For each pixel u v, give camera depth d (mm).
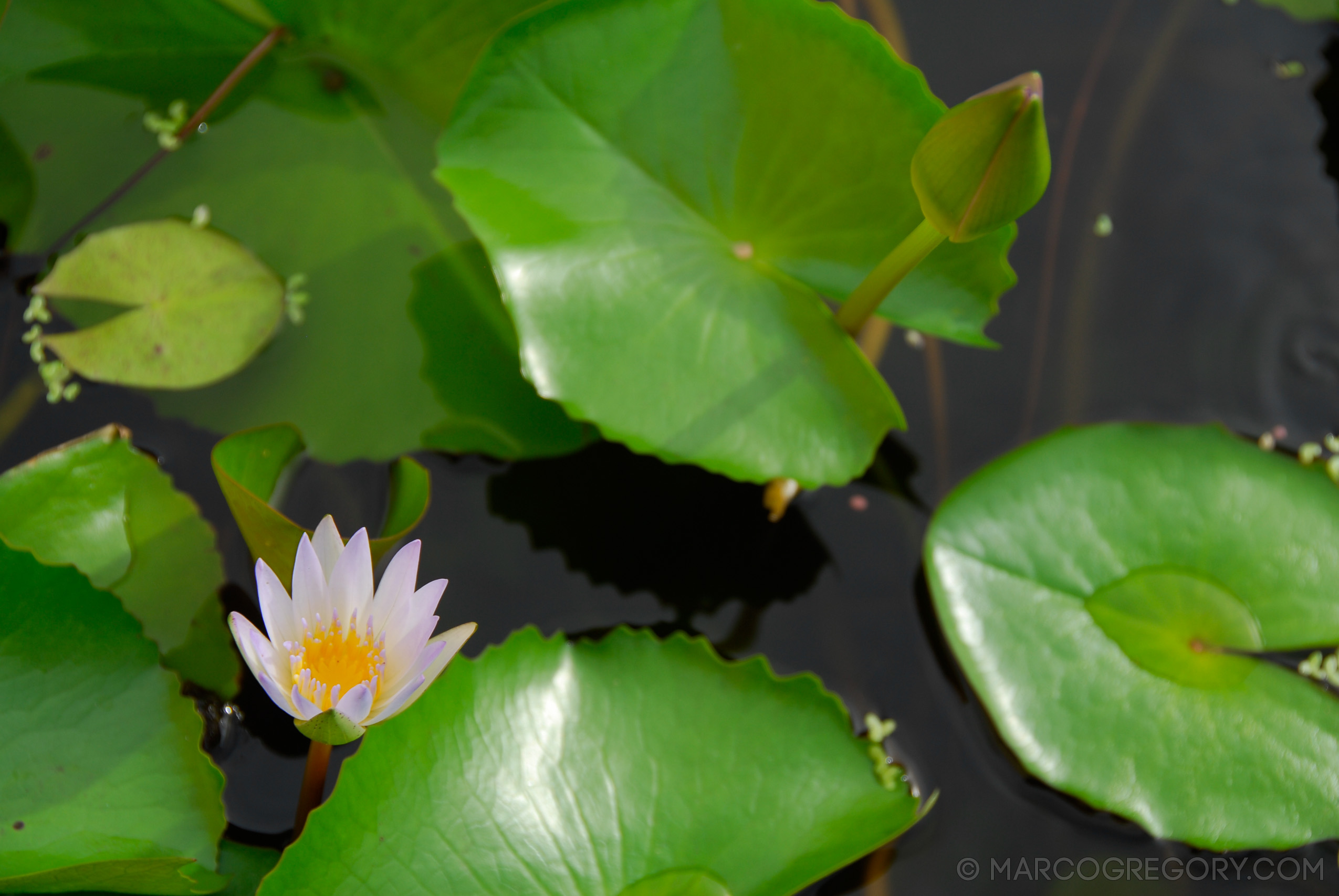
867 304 2316
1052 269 2441
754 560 2338
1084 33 2520
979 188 2234
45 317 2340
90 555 2271
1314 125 2496
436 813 2217
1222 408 2396
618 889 2223
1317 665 2312
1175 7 2533
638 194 2320
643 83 2326
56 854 2193
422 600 2197
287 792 2254
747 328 2307
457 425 2334
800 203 2334
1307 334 2420
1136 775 2275
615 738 2256
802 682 2279
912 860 2275
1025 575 2312
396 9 2377
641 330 2293
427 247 2375
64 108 2385
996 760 2295
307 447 2324
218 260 2355
